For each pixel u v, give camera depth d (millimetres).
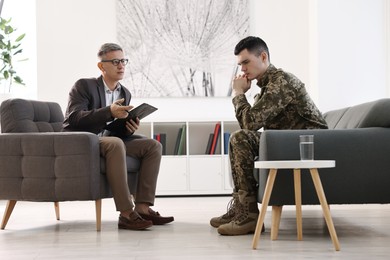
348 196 2854
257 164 2598
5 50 5664
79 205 4641
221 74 5672
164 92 5645
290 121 3004
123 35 5621
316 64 5332
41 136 3154
